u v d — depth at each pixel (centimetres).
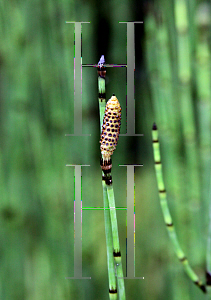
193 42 46
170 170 47
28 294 50
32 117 48
